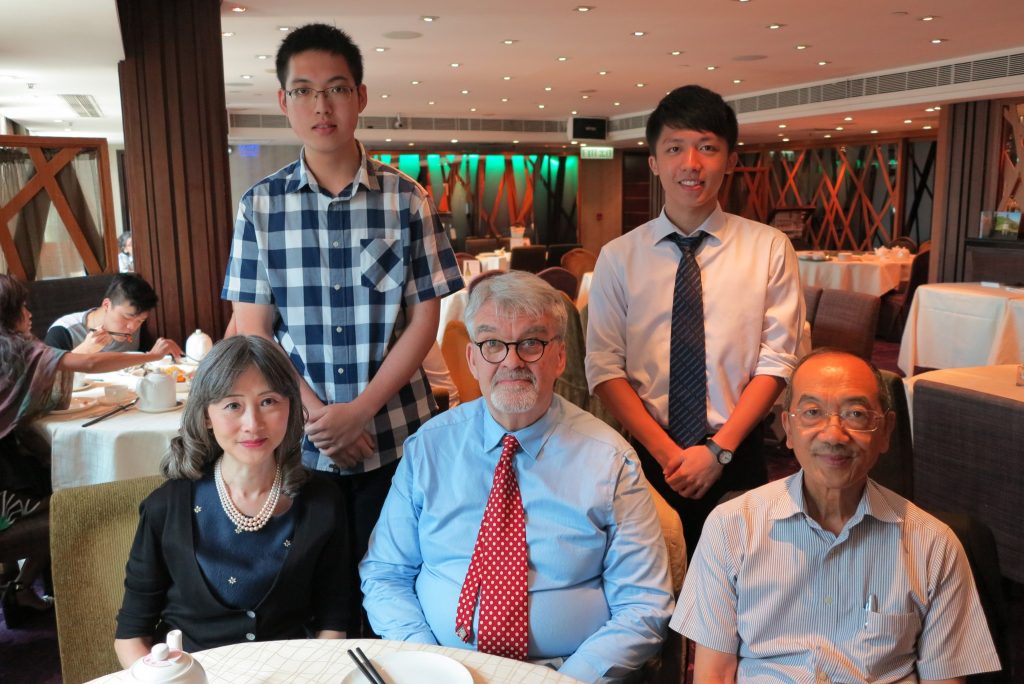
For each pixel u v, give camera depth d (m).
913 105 10.04
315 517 1.83
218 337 5.15
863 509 1.53
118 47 5.27
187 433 1.80
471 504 1.83
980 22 7.34
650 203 18.61
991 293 6.33
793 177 16.61
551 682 1.39
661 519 1.94
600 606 1.78
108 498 1.94
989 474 2.81
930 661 1.53
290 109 2.11
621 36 7.92
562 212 18.73
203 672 1.28
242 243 2.20
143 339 5.05
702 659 1.65
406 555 1.91
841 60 9.48
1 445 2.90
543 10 6.73
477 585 1.74
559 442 1.81
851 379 1.53
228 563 1.79
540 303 1.77
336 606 1.88
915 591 1.52
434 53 8.81
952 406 2.91
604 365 2.32
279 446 1.82
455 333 3.72
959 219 9.82
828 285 10.16
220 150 5.04
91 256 5.16
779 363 2.21
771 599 1.59
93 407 3.19
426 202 2.28
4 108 9.21
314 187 2.15
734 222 2.28
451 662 1.41
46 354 2.98
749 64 9.75
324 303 2.20
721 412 2.24
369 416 2.14
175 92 4.92
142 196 4.97
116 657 1.92
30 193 4.93
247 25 7.00
